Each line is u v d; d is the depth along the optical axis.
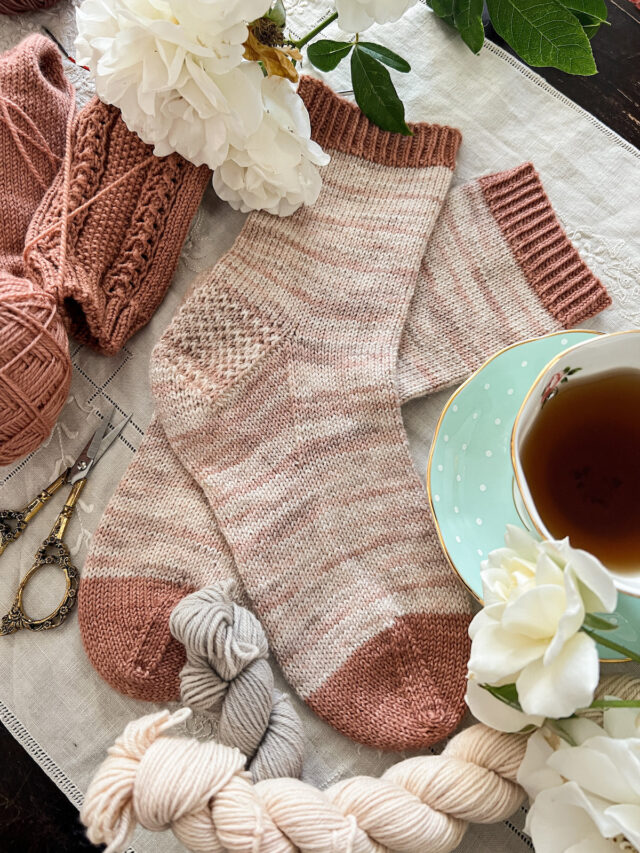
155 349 0.35
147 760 0.26
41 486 0.36
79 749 0.34
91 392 0.37
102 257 0.35
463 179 0.39
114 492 0.35
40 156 0.35
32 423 0.32
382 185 0.37
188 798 0.26
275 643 0.33
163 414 0.34
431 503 0.31
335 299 0.36
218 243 0.38
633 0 0.40
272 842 0.26
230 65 0.30
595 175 0.38
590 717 0.28
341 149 0.38
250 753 0.30
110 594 0.33
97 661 0.33
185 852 0.32
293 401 0.35
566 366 0.26
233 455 0.35
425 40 0.40
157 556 0.33
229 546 0.34
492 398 0.32
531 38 0.33
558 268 0.36
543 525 0.25
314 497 0.34
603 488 0.28
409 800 0.28
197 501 0.34
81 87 0.39
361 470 0.34
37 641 0.34
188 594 0.33
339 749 0.33
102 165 0.35
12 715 0.34
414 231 0.37
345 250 0.37
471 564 0.31
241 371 0.35
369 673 0.32
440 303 0.37
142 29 0.29
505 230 0.37
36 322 0.31
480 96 0.39
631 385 0.28
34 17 0.39
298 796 0.27
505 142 0.39
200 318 0.35
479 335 0.36
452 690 0.32
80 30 0.32
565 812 0.27
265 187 0.35
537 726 0.28
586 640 0.23
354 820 0.27
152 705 0.34
